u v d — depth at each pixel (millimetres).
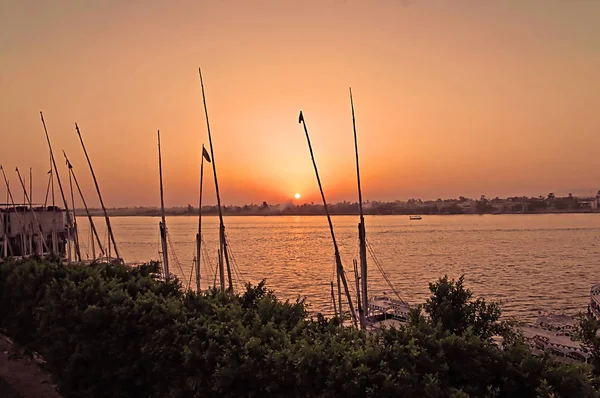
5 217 65250
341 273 31781
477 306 12719
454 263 121750
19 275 21375
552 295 77938
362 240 31703
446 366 10375
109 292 16719
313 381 11219
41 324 17812
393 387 10078
